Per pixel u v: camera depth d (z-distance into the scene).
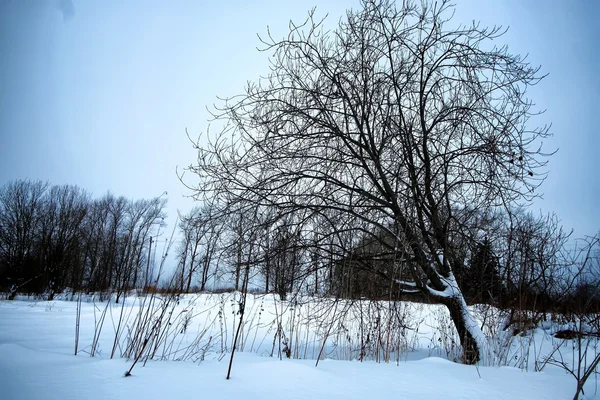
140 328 3.86
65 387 2.31
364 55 6.15
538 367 4.57
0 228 26.23
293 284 5.29
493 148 5.14
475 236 5.70
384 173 5.84
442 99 5.92
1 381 2.32
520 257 5.66
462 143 5.75
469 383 3.14
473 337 5.14
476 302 6.30
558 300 6.41
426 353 5.99
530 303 6.16
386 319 4.73
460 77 5.77
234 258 5.21
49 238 25.31
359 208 5.86
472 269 6.00
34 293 22.19
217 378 2.74
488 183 5.30
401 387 2.85
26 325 6.84
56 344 4.47
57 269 23.12
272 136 5.59
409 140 5.61
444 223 5.86
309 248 5.48
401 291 5.61
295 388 2.57
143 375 2.73
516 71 5.32
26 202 27.48
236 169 5.60
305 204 5.76
